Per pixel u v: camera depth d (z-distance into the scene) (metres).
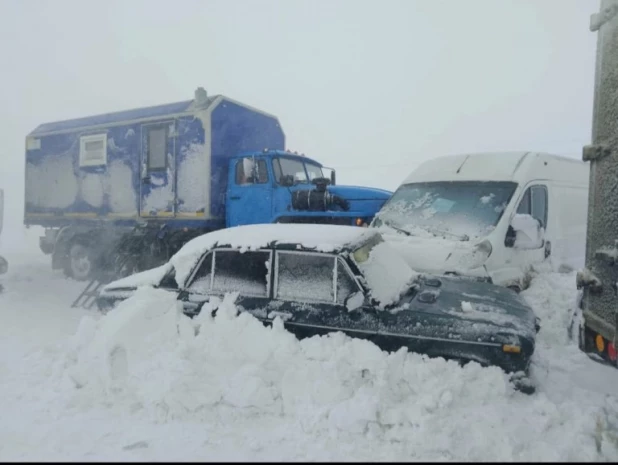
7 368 4.77
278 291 4.52
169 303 4.56
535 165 7.16
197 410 3.70
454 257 5.87
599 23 3.57
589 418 3.44
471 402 3.63
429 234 6.45
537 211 7.11
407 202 7.14
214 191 9.38
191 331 4.39
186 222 9.60
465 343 3.88
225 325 4.31
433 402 3.49
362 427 3.35
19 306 7.97
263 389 3.72
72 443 3.36
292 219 8.64
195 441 3.37
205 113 9.23
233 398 3.68
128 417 3.74
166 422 3.65
